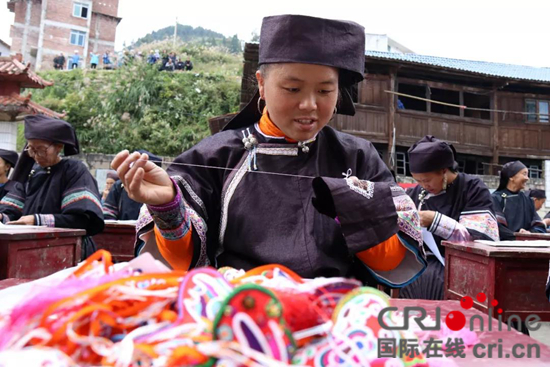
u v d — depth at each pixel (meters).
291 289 0.63
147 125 17.06
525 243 2.43
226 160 1.34
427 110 13.67
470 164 15.03
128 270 0.65
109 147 16.34
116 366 0.49
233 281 0.69
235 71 22.95
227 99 18.69
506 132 14.27
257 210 1.25
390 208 1.14
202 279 0.59
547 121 14.48
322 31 1.15
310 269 1.18
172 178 1.23
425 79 13.48
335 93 1.21
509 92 14.23
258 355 0.49
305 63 1.13
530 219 4.93
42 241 2.30
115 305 0.58
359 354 0.56
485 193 2.80
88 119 17.28
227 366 0.49
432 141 2.87
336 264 1.20
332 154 1.37
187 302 0.57
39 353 0.48
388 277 1.26
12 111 9.68
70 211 3.00
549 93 14.45
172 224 1.13
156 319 0.58
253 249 1.22
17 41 29.36
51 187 3.12
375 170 1.38
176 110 17.80
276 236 1.22
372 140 12.81
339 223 1.23
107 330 0.56
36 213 3.11
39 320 0.54
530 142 14.34
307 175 1.30
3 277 2.06
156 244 1.25
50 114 10.28
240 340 0.51
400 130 13.33
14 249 2.10
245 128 1.43
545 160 14.09
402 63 12.42
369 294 0.63
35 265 2.26
